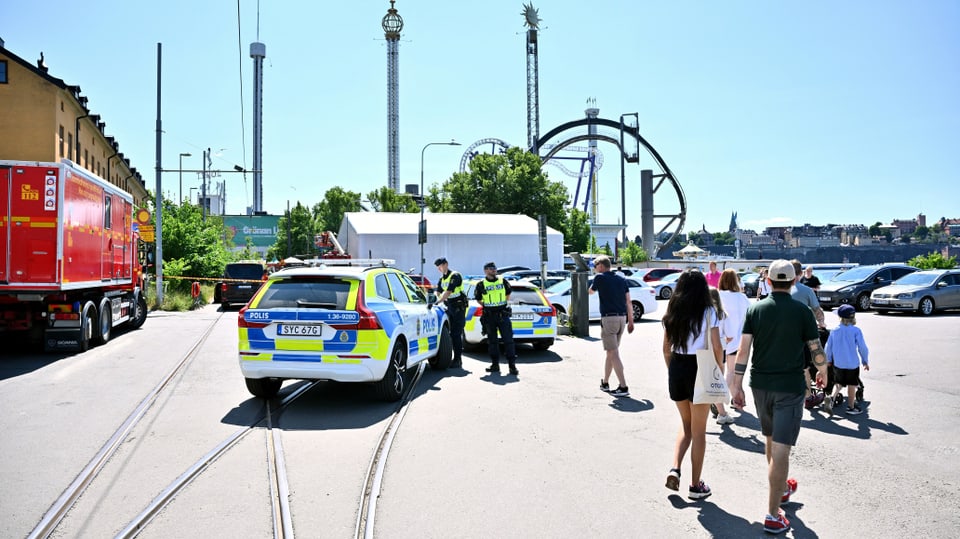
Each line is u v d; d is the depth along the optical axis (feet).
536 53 339.98
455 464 19.10
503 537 13.94
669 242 346.33
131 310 55.77
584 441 21.70
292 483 17.34
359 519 14.85
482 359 41.47
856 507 15.97
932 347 44.70
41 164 37.78
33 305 40.14
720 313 17.44
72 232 39.63
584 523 14.78
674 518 15.14
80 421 23.91
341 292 26.89
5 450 20.12
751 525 14.78
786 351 15.02
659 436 22.39
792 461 19.83
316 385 31.99
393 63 383.45
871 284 77.41
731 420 24.82
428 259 125.90
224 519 14.80
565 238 268.62
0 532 13.91
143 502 15.81
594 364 38.81
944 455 20.44
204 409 26.32
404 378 29.27
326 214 323.16
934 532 14.46
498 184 236.43
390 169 380.58
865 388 31.01
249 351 26.43
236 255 159.53
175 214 112.78
